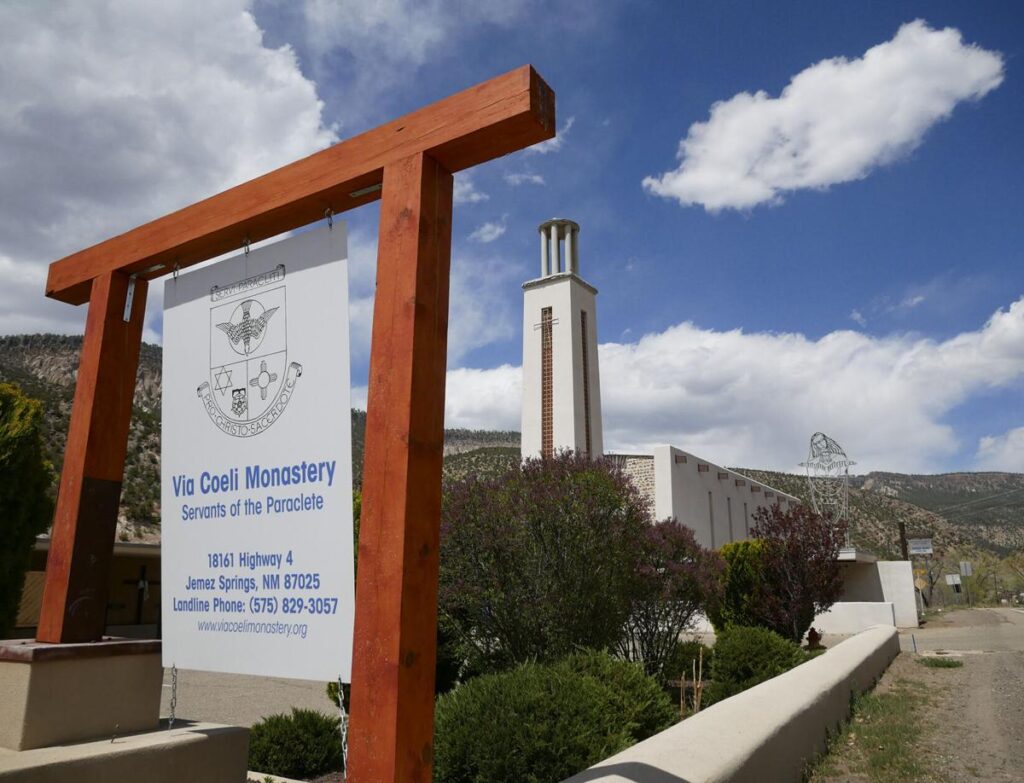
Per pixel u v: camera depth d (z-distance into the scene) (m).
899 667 14.43
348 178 3.62
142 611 23.56
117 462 4.55
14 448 7.00
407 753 2.89
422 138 3.40
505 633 10.23
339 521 3.50
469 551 10.28
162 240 4.40
